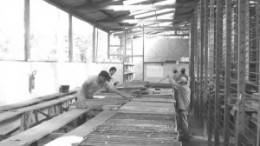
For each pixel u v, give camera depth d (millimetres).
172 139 2236
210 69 5348
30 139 2670
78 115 3607
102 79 4656
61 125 3162
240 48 3125
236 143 3203
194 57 8945
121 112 3383
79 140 2436
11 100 4840
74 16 8305
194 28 8719
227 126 3684
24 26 5379
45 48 6438
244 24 3117
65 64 7309
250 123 3832
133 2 8984
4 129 4445
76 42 8719
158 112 3357
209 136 5086
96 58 11070
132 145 2076
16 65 4992
